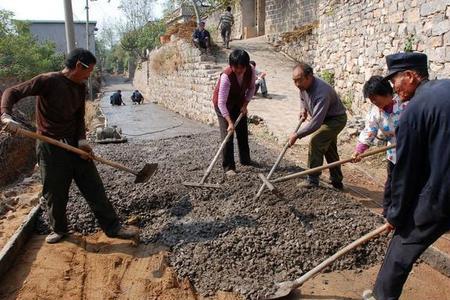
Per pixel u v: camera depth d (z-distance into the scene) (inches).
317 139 217.3
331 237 176.6
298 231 180.9
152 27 1454.2
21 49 932.6
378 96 173.8
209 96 532.7
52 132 167.8
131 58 1984.5
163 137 413.4
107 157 313.1
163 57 803.4
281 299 142.7
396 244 119.0
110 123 547.8
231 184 230.7
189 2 1162.0
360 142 186.5
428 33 288.7
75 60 162.2
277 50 776.9
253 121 427.2
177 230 188.2
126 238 186.5
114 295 146.8
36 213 200.1
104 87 1579.7
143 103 910.4
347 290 149.2
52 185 170.7
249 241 172.7
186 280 155.9
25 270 160.2
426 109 103.5
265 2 896.9
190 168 266.8
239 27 956.0
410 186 110.2
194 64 601.0
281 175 247.1
